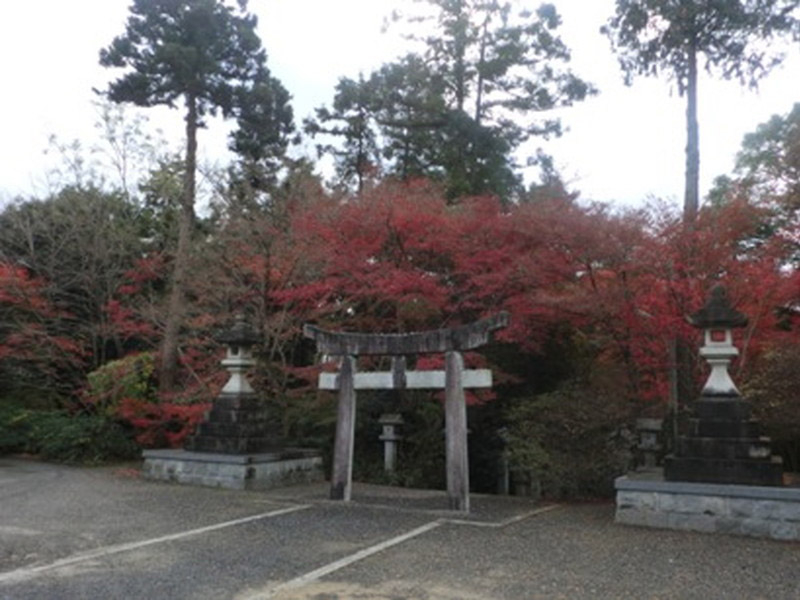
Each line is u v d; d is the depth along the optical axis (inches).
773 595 209.2
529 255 446.0
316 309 519.2
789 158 502.9
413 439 554.6
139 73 632.4
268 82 708.7
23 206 685.3
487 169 791.1
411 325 539.2
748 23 542.6
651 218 414.6
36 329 625.9
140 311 608.4
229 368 475.2
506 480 568.1
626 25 580.7
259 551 261.6
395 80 860.6
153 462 477.7
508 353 552.4
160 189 707.4
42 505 367.2
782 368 392.5
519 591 210.5
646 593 210.1
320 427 560.7
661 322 404.2
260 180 636.1
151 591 205.2
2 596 198.2
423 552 263.7
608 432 425.1
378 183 613.6
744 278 406.9
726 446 319.0
